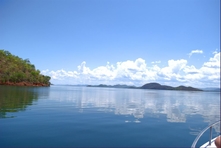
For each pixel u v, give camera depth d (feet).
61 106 79.51
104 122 48.55
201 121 56.80
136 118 57.00
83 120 50.03
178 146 30.91
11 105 73.51
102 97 160.86
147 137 35.42
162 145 31.04
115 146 29.63
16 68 380.37
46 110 65.21
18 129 37.24
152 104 107.96
